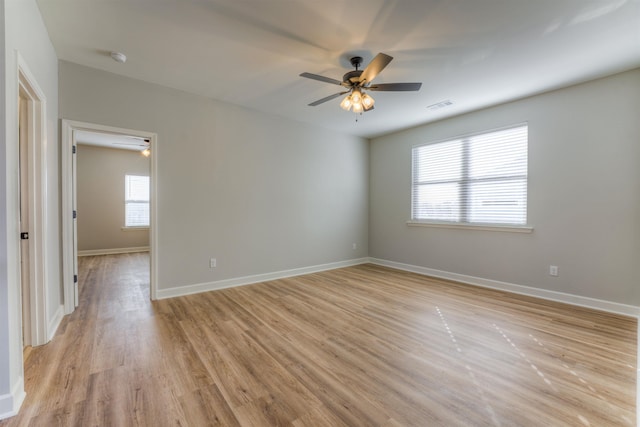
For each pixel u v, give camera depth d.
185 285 3.77
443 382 1.91
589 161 3.30
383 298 3.65
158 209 3.55
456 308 3.29
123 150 7.19
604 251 3.22
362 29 2.38
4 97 1.55
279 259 4.68
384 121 4.81
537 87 3.46
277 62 2.94
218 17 2.25
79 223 6.71
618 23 2.25
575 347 2.37
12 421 1.53
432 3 2.06
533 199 3.73
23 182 2.30
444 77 3.19
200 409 1.64
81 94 3.05
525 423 1.54
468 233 4.42
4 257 1.55
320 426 1.52
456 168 4.57
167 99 3.57
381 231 5.78
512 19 2.22
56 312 2.77
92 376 1.94
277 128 4.59
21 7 1.80
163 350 2.30
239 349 2.33
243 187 4.25
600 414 1.60
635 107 3.02
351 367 2.08
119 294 3.77
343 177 5.56
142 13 2.21
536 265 3.72
